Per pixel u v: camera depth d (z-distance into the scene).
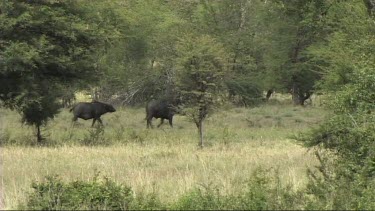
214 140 60.78
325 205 17.45
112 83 106.12
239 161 39.00
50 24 57.84
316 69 106.94
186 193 20.30
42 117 62.66
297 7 55.38
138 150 47.38
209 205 17.73
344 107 30.66
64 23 57.72
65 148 48.62
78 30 58.75
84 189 18.83
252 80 108.31
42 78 62.72
